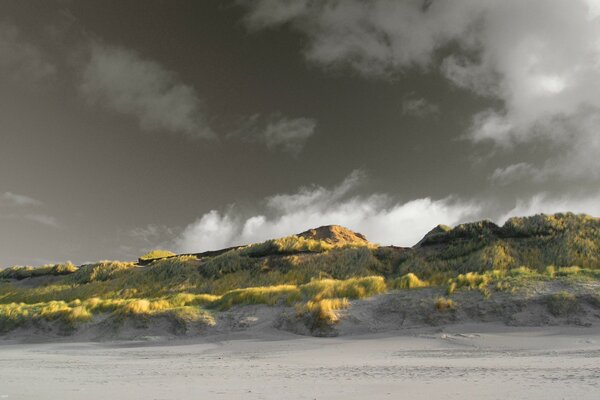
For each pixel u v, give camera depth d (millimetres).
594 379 7805
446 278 30078
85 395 7840
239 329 22094
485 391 7156
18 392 8336
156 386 8836
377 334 19422
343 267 37438
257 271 40062
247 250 44906
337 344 17672
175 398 7375
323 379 9328
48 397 7699
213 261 43562
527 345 15148
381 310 21781
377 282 25344
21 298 45438
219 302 26344
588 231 31922
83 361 14836
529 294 20484
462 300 21188
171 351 17594
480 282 22969
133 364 13586
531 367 10016
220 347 18312
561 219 35031
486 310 20016
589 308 18688
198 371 11375
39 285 51344
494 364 10961
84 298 41906
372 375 9719
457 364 11258
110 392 8148
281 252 42719
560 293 19797
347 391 7707
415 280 26031
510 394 6754
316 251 42688
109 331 23406
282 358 14336
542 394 6613
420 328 19625
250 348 17625
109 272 49281
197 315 23641
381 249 39312
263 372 10875
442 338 17344
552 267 25156
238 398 7258
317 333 20375
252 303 25344
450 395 6961
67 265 55094
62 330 24828
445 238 37812
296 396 7324
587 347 13906
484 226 36906
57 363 14297
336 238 59594
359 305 22641
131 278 44969
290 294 24875
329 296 24188
